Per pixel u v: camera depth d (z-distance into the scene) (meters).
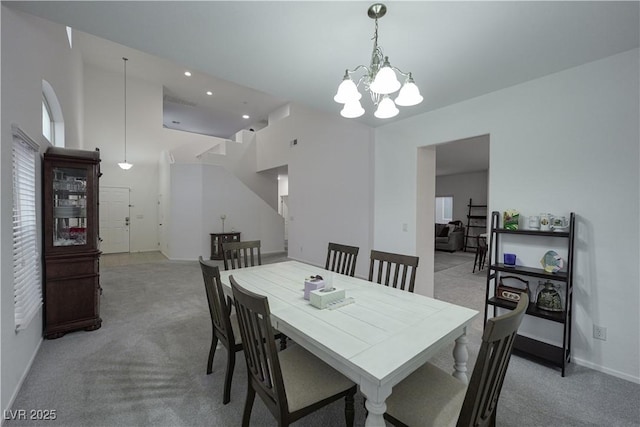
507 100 2.79
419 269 3.72
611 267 2.23
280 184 12.41
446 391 1.38
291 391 1.39
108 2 1.71
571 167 2.41
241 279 2.37
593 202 2.30
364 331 1.43
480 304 3.76
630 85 2.14
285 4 1.71
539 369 2.29
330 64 2.41
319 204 5.91
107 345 2.60
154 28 1.96
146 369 2.23
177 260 6.82
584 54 2.20
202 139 8.93
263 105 9.18
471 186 9.25
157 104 8.17
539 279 2.63
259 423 1.68
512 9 1.71
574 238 2.39
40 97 2.62
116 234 7.84
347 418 1.53
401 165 3.83
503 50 2.15
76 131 5.32
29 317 2.10
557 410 1.82
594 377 2.18
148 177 8.20
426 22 1.84
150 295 4.06
